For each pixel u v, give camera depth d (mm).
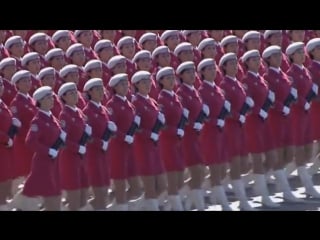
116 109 25828
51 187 24531
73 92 25141
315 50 29391
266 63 28672
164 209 26875
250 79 28062
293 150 28656
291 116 28672
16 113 26453
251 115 27984
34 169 24578
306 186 28656
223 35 32094
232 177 27609
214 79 28078
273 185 29688
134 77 26234
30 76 26797
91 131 25359
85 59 30156
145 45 30188
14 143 26828
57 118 26797
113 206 26078
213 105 27125
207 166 27984
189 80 26953
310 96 28781
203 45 29219
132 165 26203
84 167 25469
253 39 29734
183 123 26547
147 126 26031
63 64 28797
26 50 31500
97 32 32812
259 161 27938
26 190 24594
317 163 30109
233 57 27719
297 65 28844
